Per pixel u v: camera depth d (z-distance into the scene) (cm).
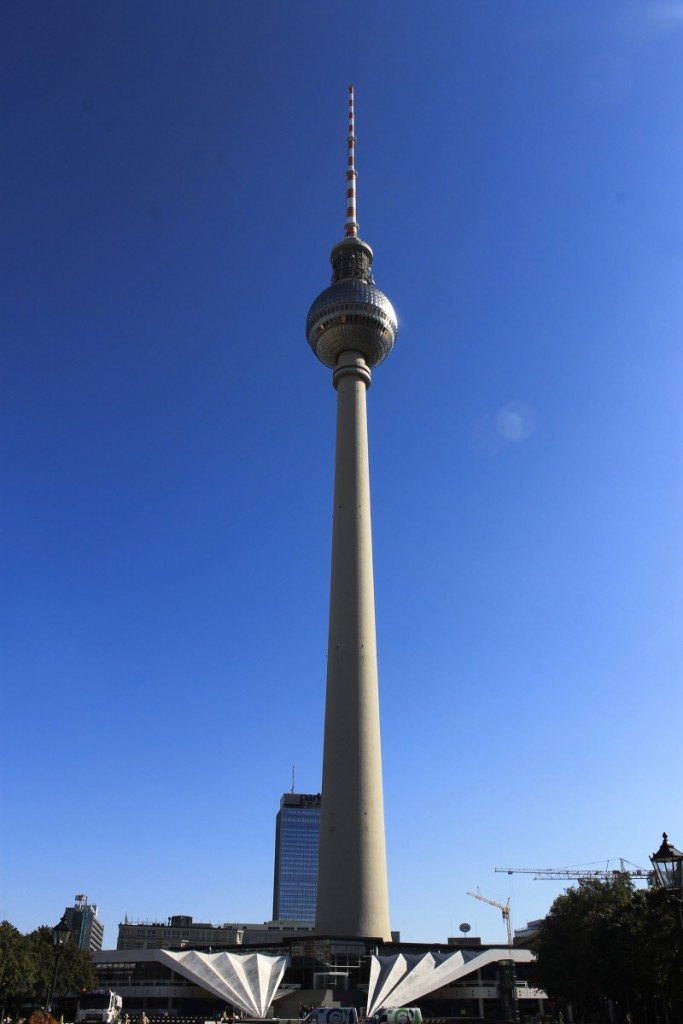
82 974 11994
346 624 13750
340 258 17488
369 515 14925
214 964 10681
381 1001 9875
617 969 8475
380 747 13125
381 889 12069
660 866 3531
